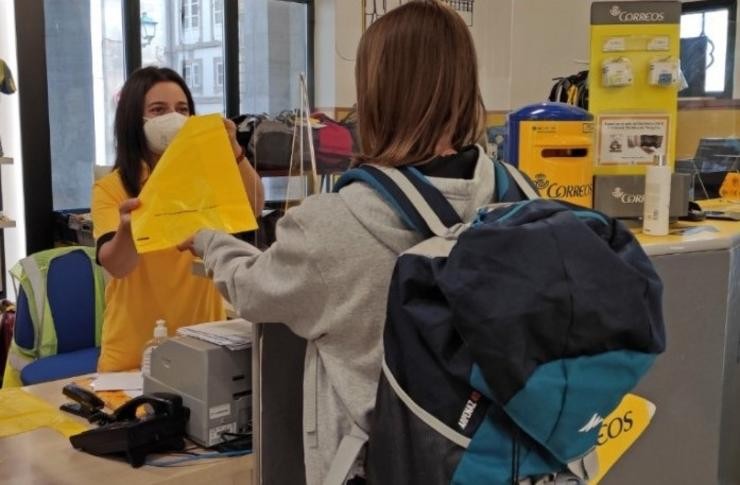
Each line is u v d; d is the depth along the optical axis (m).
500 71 5.32
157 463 1.38
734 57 2.66
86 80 4.31
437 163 1.12
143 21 4.51
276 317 1.11
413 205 1.05
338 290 1.04
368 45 1.16
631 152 1.64
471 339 0.88
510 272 0.89
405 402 0.95
